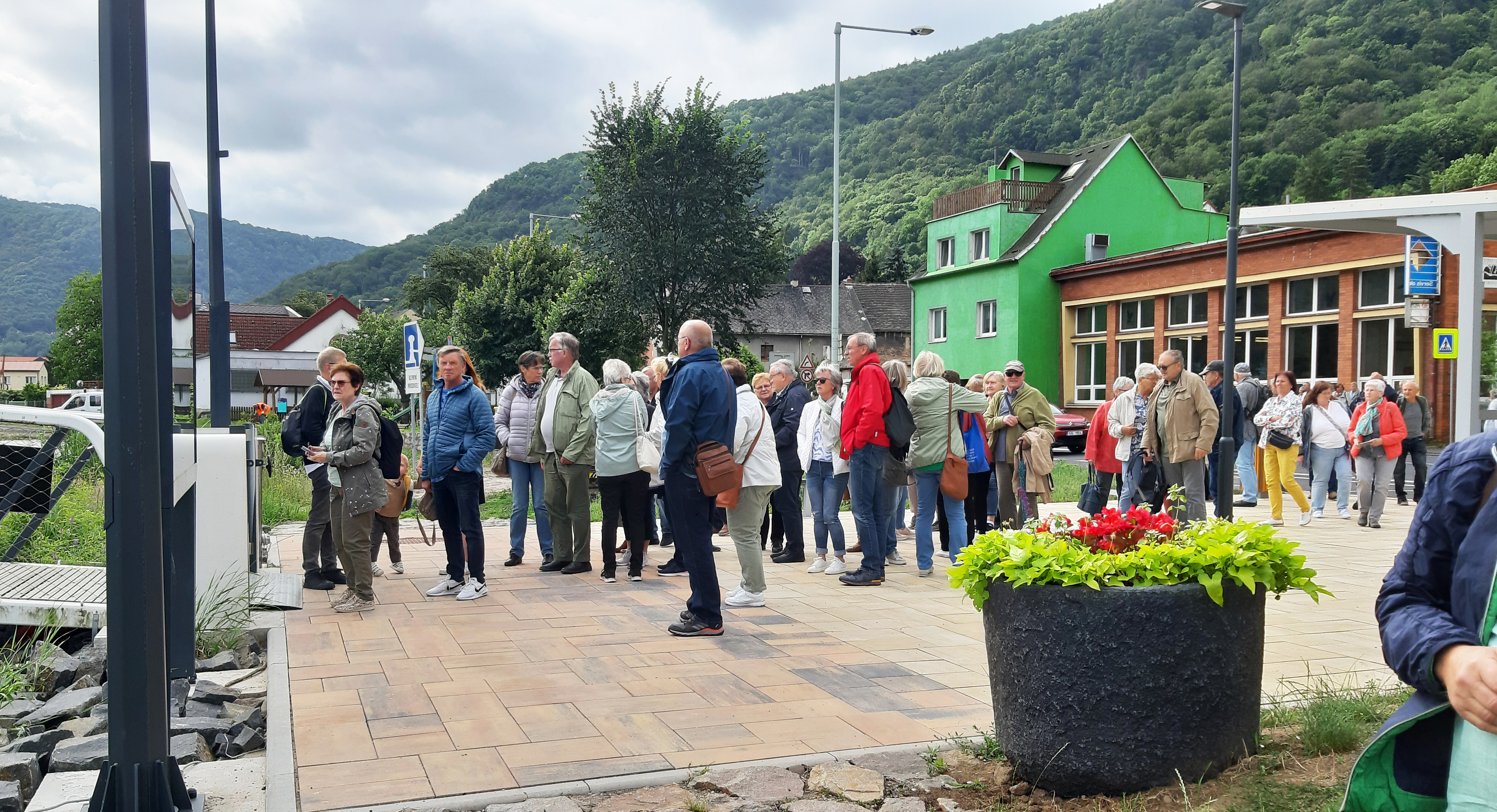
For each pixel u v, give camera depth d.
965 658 5.79
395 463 8.23
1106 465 11.19
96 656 5.80
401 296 81.94
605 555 8.59
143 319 3.13
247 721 4.66
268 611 7.14
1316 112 58.47
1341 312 25.94
